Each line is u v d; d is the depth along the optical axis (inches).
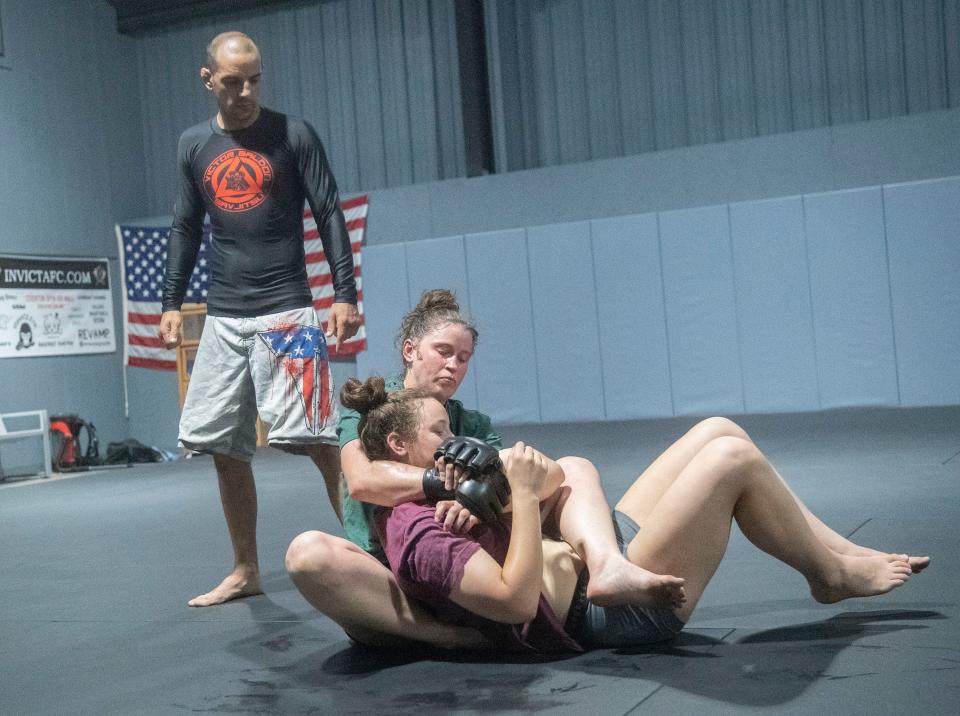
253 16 487.2
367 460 87.4
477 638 90.9
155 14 491.2
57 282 454.6
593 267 406.6
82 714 83.6
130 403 481.4
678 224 393.1
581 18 437.1
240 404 131.3
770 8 410.0
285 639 104.9
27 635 117.8
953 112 363.6
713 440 85.6
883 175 373.7
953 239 354.6
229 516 131.0
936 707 67.3
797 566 87.4
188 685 89.6
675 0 423.5
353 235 451.8
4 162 438.3
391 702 78.4
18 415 405.4
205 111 497.0
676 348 395.5
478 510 80.8
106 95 489.7
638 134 431.8
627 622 85.6
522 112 446.9
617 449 300.4
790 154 385.7
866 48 397.7
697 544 83.5
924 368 360.2
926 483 186.7
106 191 483.8
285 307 130.3
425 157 461.7
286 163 130.4
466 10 437.7
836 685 73.4
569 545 87.8
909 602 98.0
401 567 84.0
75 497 294.5
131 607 130.3
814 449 260.5
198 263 462.0
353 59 471.5
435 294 95.8
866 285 366.6
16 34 449.7
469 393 429.1
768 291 380.8
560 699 75.2
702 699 72.5
